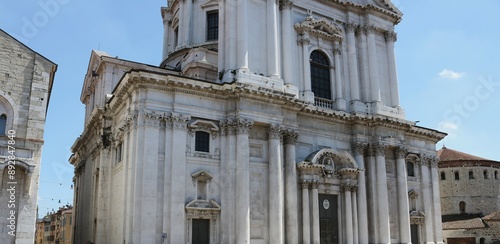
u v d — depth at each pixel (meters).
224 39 37.53
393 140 42.91
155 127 31.86
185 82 32.88
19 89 29.58
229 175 33.44
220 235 32.62
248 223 32.56
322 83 42.34
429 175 47.16
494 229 58.66
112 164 37.47
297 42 41.09
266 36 38.44
